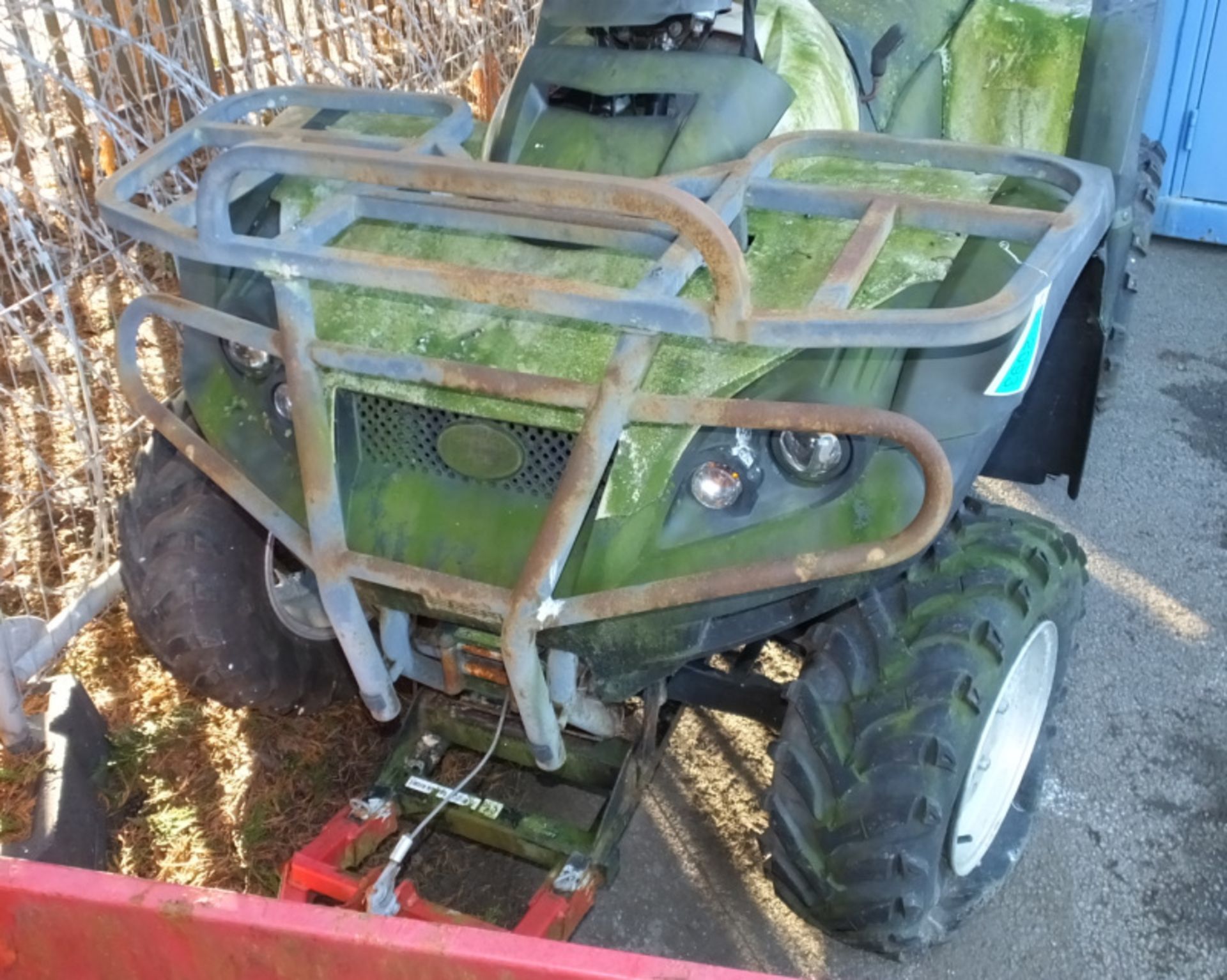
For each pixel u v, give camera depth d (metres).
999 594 2.07
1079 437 2.53
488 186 1.62
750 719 2.79
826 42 2.56
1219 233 4.91
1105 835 2.66
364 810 2.30
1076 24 2.92
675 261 1.70
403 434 2.08
